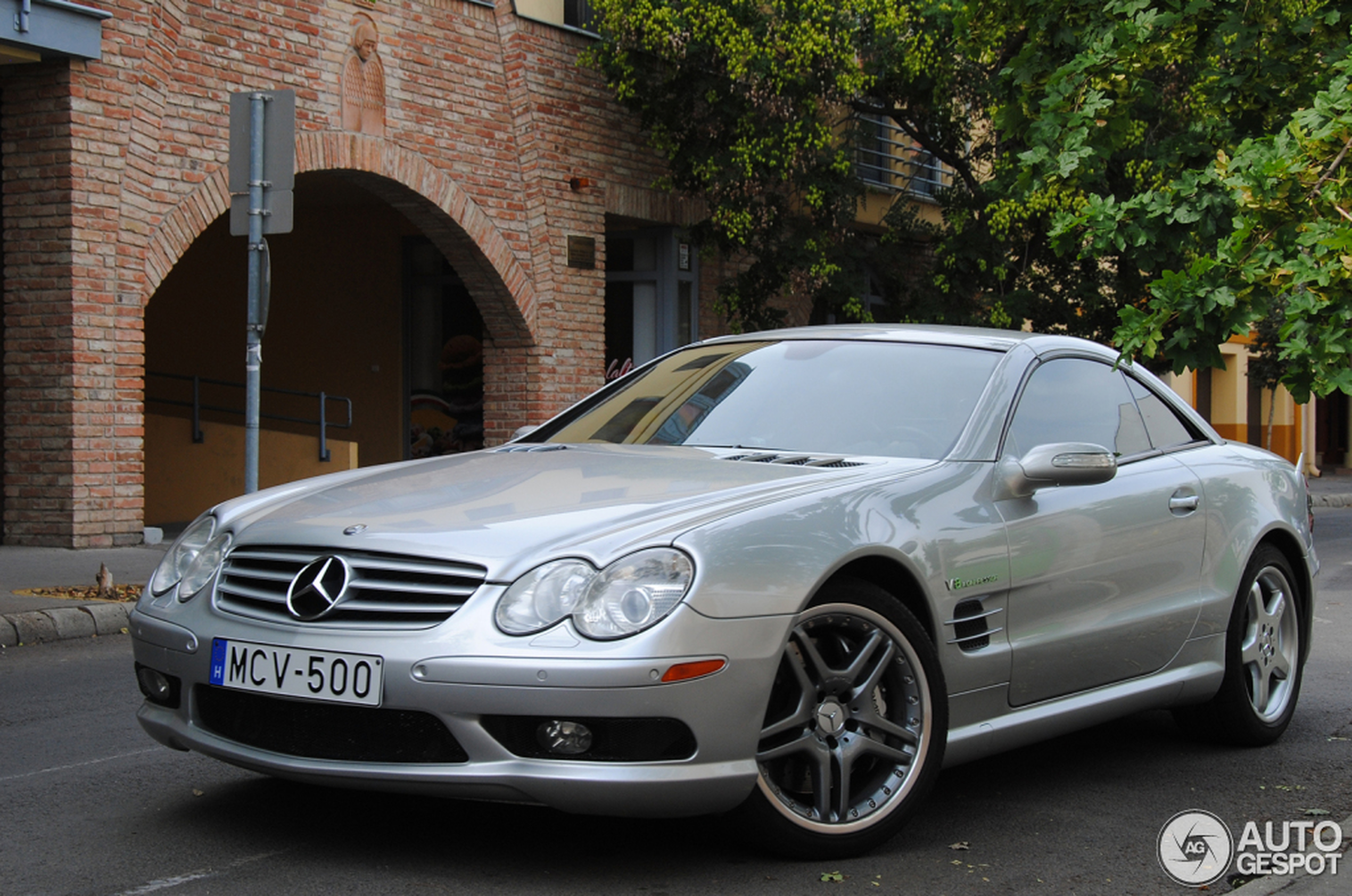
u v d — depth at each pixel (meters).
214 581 3.91
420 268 19.16
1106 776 5.00
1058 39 7.80
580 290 16.34
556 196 15.97
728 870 3.71
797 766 3.83
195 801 4.37
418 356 19.22
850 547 3.79
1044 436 4.77
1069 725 4.64
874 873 3.77
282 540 3.82
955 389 4.72
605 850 3.86
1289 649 5.74
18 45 10.67
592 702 3.35
